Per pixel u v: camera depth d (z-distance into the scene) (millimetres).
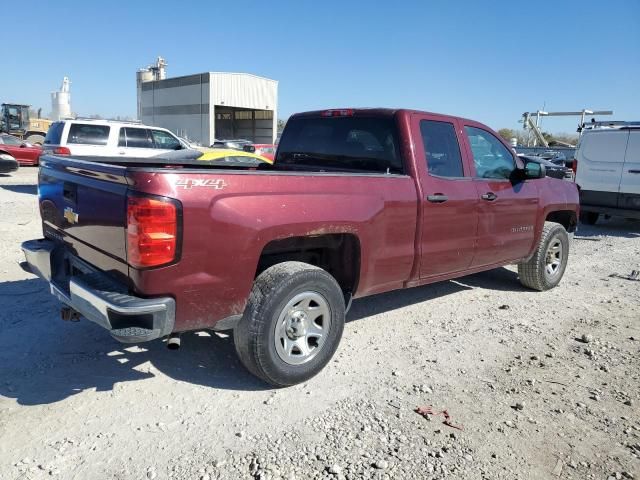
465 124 5203
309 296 3766
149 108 61406
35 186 16203
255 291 3578
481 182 5234
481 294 6316
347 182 4016
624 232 12008
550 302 6113
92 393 3596
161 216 3045
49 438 3080
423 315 5469
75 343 4344
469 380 4031
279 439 3164
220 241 3287
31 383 3691
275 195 3549
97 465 2865
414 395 3760
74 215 3746
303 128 5520
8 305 5129
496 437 3291
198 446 3064
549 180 6414
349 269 4246
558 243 6582
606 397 3855
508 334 5008
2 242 7758
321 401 3623
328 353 3959
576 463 3080
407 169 4551
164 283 3135
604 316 5664
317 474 2865
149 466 2875
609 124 12445
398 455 3062
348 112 5039
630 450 3225
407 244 4520
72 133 13523
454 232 4949
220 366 4074
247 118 60344
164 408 3449
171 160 5539
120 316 3146
